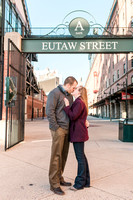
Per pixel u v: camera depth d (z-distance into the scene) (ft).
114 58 138.82
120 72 121.08
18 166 13.42
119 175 11.73
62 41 26.63
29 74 120.16
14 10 71.97
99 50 26.50
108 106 169.89
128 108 102.99
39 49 26.55
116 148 20.81
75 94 10.00
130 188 9.69
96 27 26.91
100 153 18.08
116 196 8.72
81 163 9.53
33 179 10.85
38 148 20.08
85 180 9.63
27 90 119.14
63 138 9.50
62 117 9.46
